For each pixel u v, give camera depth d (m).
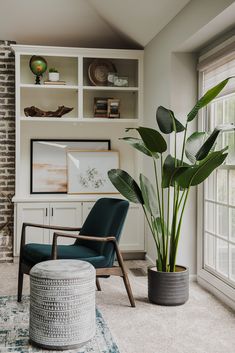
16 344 2.65
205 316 3.21
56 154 5.38
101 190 5.42
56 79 5.08
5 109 5.23
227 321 3.12
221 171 3.81
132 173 5.54
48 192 5.35
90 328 2.68
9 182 5.25
